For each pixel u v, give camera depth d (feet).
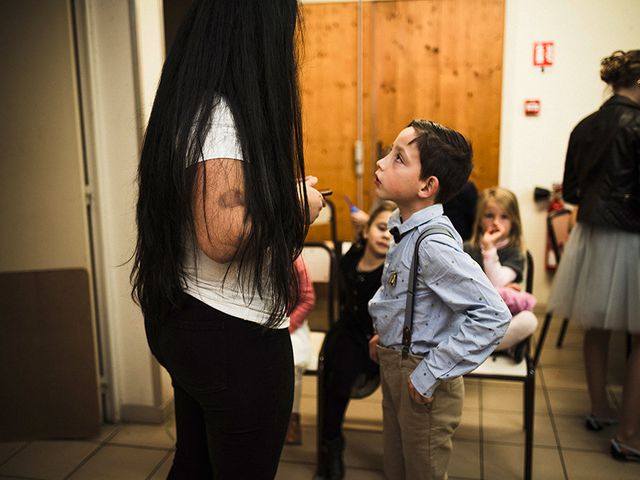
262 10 3.22
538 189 12.49
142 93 7.00
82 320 7.36
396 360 4.54
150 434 7.66
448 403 4.53
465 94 12.51
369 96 12.85
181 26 3.37
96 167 7.20
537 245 12.90
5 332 7.32
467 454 7.22
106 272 7.51
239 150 3.06
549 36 12.10
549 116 12.38
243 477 3.56
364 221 7.28
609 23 11.89
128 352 7.77
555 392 8.98
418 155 4.25
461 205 8.41
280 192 3.22
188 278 3.32
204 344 3.32
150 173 3.23
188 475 4.07
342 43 12.73
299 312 6.72
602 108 7.02
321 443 6.66
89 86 7.01
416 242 4.28
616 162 6.76
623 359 10.21
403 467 5.11
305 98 13.07
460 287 4.05
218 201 3.00
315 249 8.13
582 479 6.66
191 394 3.54
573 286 7.60
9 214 7.13
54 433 7.54
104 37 6.94
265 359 3.43
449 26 12.32
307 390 9.22
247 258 3.24
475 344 4.00
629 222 6.81
